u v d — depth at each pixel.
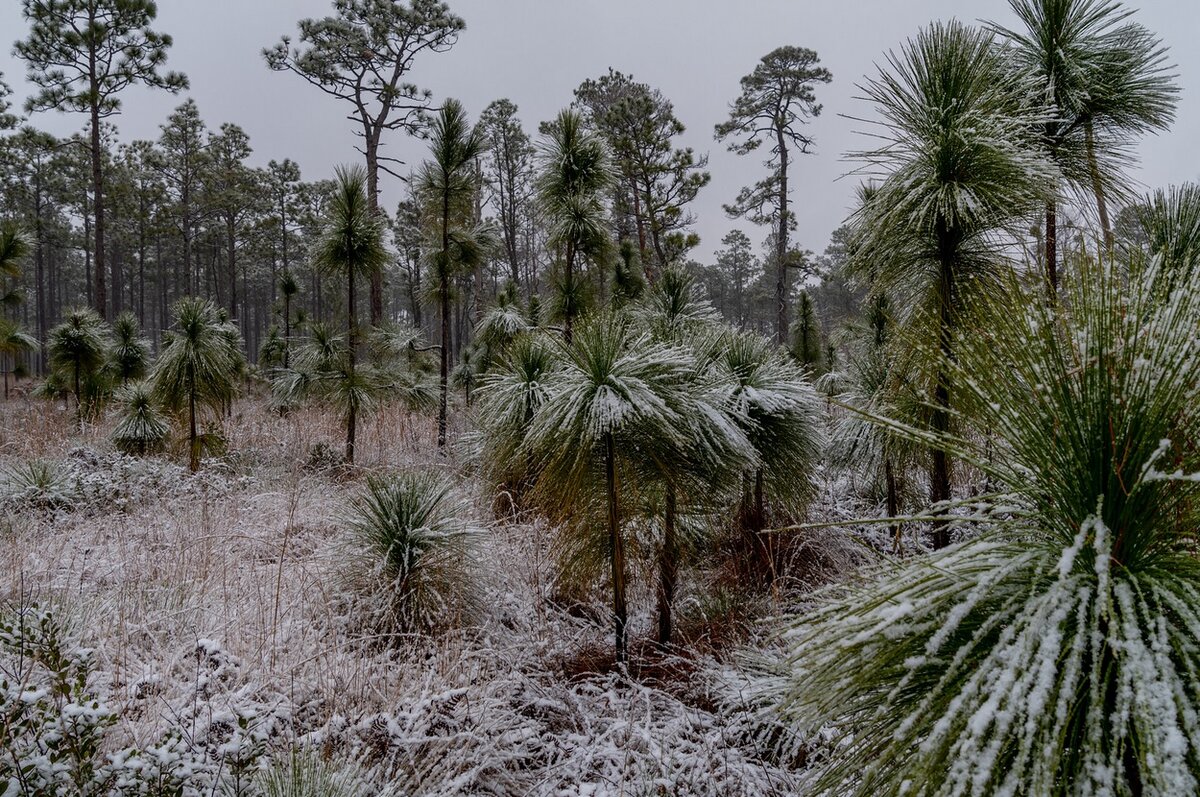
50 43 14.18
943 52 2.49
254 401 12.29
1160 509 1.04
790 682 1.81
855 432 3.63
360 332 7.48
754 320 39.28
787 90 17.77
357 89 15.85
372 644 3.13
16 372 11.11
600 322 2.76
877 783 1.15
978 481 3.42
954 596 1.08
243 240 29.28
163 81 15.27
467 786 2.18
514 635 3.33
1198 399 1.04
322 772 1.87
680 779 2.20
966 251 2.61
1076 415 1.11
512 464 3.37
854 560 3.87
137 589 3.50
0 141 19.98
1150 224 2.41
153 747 1.77
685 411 2.68
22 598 2.35
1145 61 2.75
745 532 3.62
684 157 14.29
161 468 6.12
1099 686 0.94
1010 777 0.90
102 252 14.97
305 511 5.21
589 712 2.63
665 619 3.10
